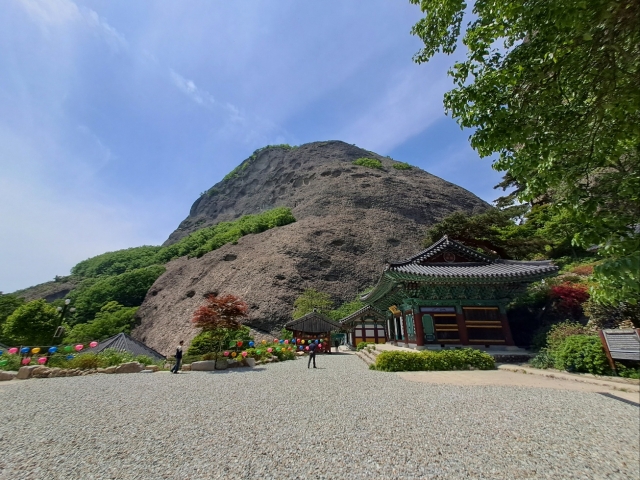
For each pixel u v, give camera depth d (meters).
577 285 18.86
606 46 4.68
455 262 20.58
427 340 18.12
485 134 5.66
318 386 12.16
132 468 4.95
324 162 124.00
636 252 3.59
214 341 25.55
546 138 5.33
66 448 5.85
